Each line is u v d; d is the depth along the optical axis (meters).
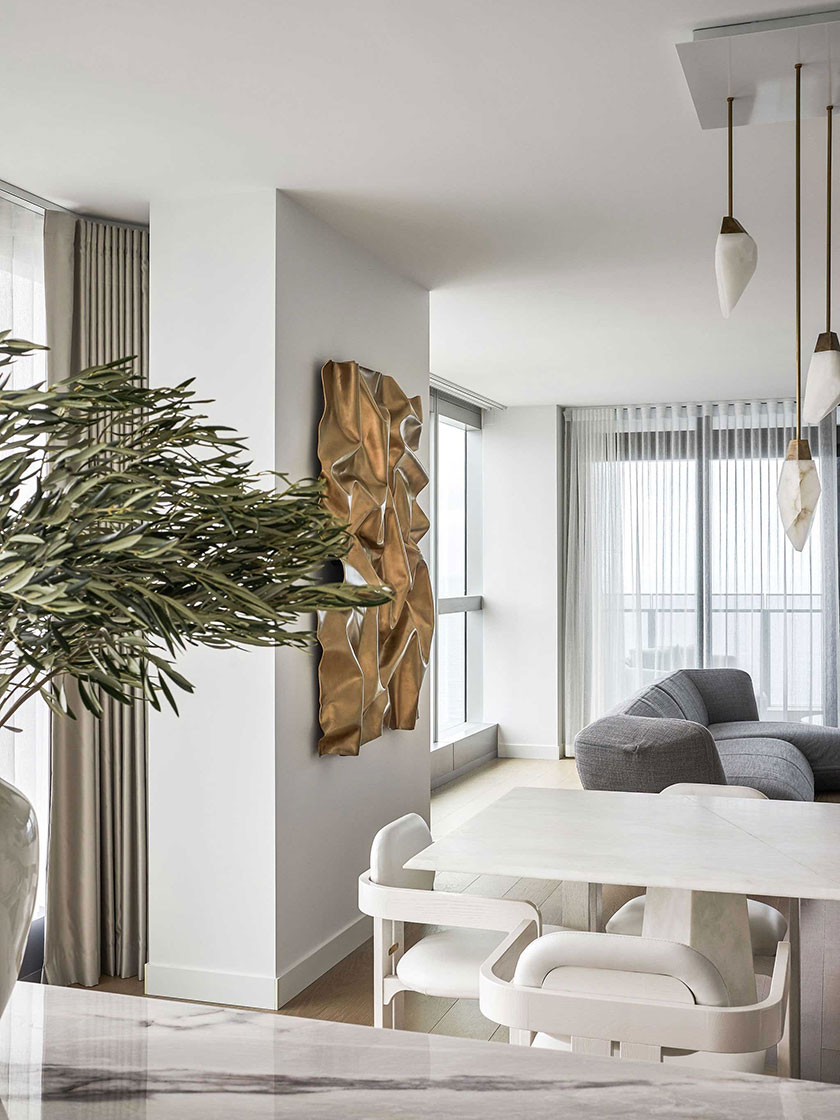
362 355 4.32
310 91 2.91
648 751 4.21
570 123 3.15
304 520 0.94
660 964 1.74
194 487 0.87
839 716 8.06
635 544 8.49
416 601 4.65
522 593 8.61
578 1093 0.94
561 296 5.16
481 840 2.46
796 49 2.56
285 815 3.62
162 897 3.66
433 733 7.66
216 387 3.66
